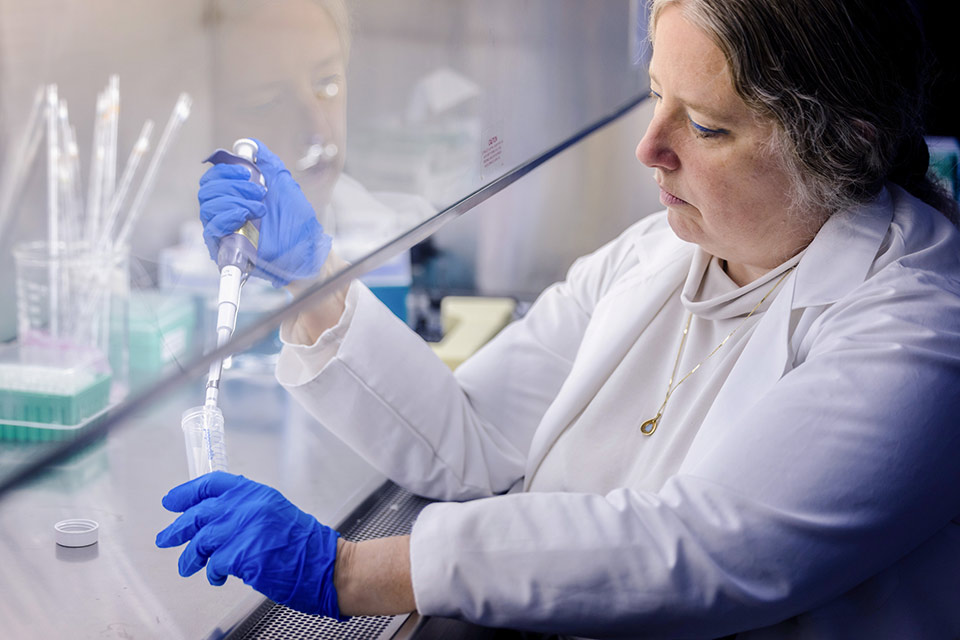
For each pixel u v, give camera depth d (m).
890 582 1.20
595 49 1.86
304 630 1.08
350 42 1.06
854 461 1.02
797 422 1.04
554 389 1.67
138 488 1.35
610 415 1.42
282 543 1.01
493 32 1.35
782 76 1.10
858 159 1.19
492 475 1.57
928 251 1.22
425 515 1.08
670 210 1.30
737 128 1.14
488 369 1.67
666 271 1.47
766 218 1.22
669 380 1.40
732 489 1.02
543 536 1.02
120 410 0.70
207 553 1.01
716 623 1.03
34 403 0.77
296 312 0.86
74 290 0.87
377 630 1.09
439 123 1.16
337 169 1.01
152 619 1.03
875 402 1.04
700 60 1.11
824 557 1.01
